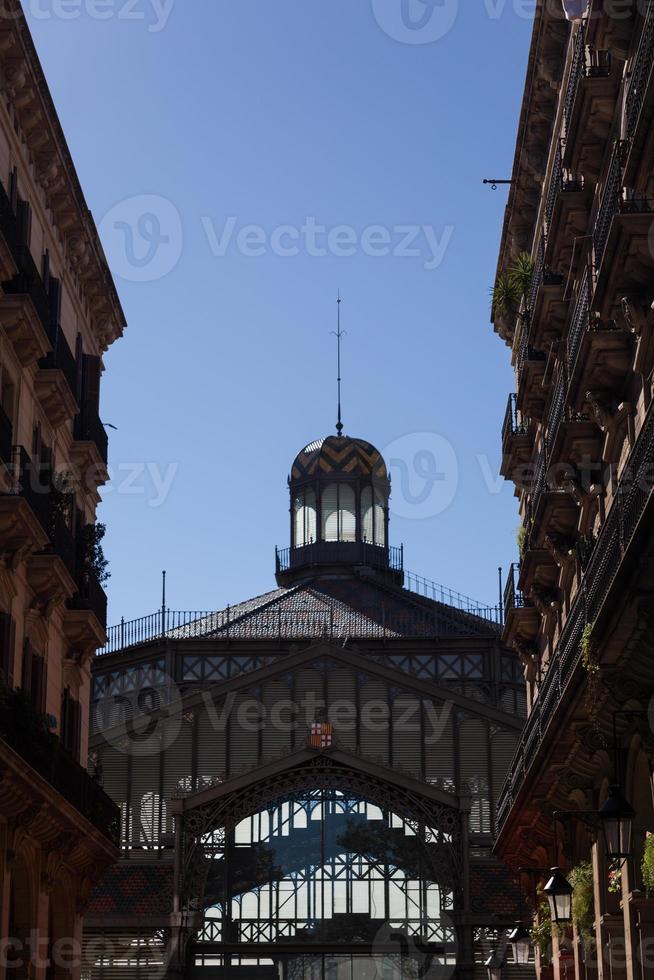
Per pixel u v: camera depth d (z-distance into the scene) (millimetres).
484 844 67875
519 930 47344
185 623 80375
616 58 29594
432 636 75438
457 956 64375
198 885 65938
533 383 42281
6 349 35438
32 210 38594
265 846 66875
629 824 24625
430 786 66562
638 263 26578
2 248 32312
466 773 70562
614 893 33938
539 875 47656
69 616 41438
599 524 35375
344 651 72312
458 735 71250
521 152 43219
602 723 29531
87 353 45938
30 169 38250
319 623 79312
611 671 27016
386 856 66438
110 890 66625
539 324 39188
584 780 35094
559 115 38719
